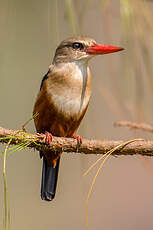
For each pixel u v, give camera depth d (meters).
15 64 10.46
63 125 7.91
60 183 13.18
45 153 7.71
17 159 13.09
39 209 13.16
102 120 11.46
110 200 13.73
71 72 7.84
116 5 5.35
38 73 11.09
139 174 14.09
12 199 13.02
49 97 7.77
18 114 12.03
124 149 5.96
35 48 8.70
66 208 13.50
